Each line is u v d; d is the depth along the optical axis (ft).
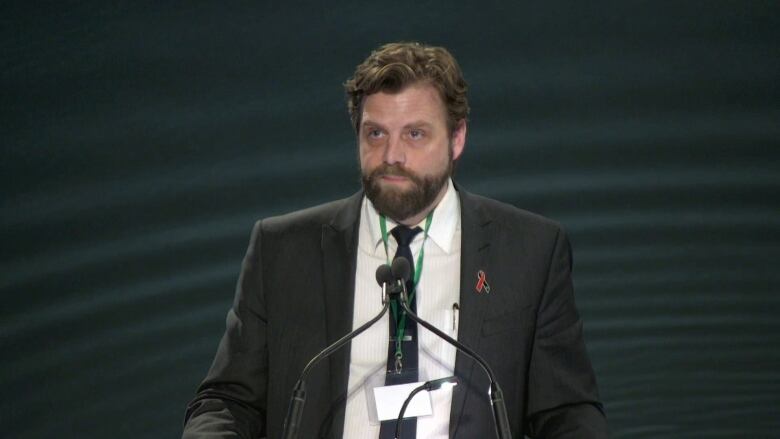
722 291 66.59
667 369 60.90
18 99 76.02
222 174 72.08
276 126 76.79
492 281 27.37
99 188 69.72
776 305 65.41
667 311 65.16
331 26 87.56
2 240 64.18
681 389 59.36
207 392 27.43
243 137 75.72
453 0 92.63
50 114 75.31
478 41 87.51
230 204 69.00
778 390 59.06
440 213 27.68
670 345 62.64
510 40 88.17
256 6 89.86
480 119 81.05
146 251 64.69
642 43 88.74
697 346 62.49
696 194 74.49
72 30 83.82
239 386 27.48
